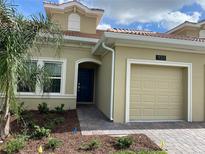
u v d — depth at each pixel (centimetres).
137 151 616
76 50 1349
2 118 690
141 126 934
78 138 720
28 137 695
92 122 984
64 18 1742
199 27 1903
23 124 862
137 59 1023
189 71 1089
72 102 1296
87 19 1794
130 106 1041
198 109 1091
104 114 1159
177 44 1002
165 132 845
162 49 1049
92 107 1419
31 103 1224
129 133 811
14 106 703
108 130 851
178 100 1105
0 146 632
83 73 1614
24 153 584
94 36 1512
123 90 1003
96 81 1533
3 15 621
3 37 609
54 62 1304
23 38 655
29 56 688
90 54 1364
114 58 1000
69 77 1329
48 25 704
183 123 1020
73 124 934
